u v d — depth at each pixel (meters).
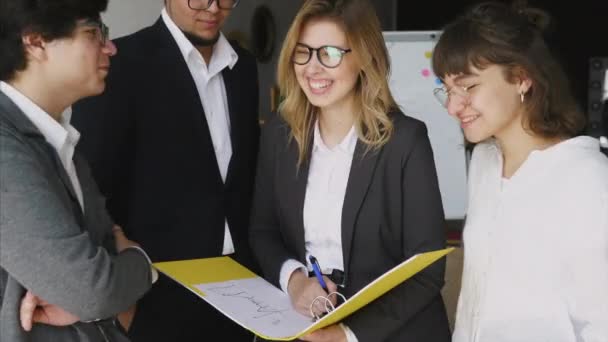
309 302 1.54
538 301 1.33
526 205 1.36
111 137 1.85
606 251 1.26
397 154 1.62
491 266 1.42
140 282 1.31
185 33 1.98
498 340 1.39
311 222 1.70
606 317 1.26
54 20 1.19
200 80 2.04
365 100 1.65
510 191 1.40
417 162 1.62
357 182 1.63
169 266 1.58
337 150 1.69
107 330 1.35
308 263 1.70
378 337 1.54
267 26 4.56
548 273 1.32
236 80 2.12
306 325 1.47
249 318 1.42
